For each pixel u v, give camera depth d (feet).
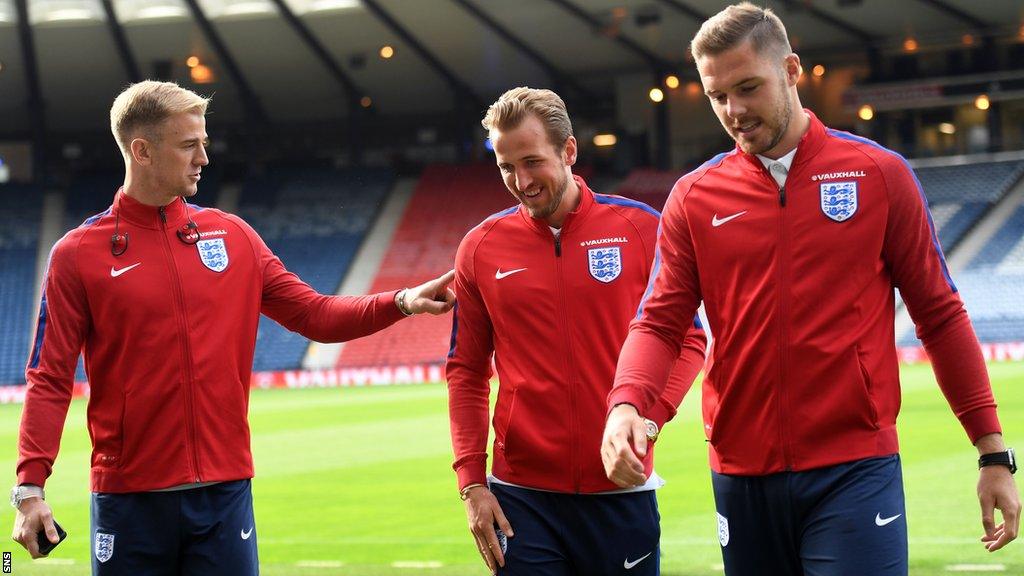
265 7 137.08
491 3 133.18
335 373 135.03
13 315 154.20
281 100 167.02
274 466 58.13
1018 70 148.46
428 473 53.11
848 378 14.15
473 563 32.37
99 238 17.26
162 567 17.07
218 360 17.38
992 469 14.12
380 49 150.20
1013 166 152.25
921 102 149.89
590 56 154.10
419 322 148.77
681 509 39.75
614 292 17.11
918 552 30.68
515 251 17.34
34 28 140.67
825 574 14.02
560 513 17.17
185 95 17.10
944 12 138.21
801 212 14.34
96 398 17.29
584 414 16.98
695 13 135.74
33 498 16.74
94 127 172.65
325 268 163.94
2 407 119.75
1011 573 27.78
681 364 16.35
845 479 14.16
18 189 169.27
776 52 13.89
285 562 33.65
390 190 173.99
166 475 16.90
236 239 17.97
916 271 14.39
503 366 17.48
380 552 34.76
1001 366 108.47
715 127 162.61
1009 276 136.15
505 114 16.17
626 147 165.58
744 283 14.57
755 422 14.61
